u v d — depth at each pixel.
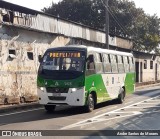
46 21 24.09
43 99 14.37
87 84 14.54
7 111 15.38
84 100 14.30
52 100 14.23
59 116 13.69
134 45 50.22
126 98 22.56
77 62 14.44
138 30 52.53
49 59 14.80
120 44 39.91
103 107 17.11
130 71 21.23
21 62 19.78
